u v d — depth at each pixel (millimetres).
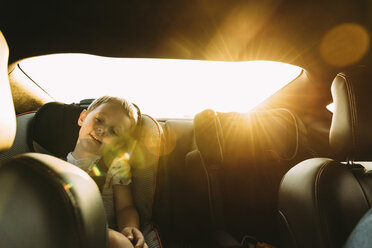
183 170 1523
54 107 1136
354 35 1229
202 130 1366
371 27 1219
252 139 1508
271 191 1451
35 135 1080
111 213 952
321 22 1167
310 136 1604
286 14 1104
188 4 993
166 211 1375
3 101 403
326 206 737
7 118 409
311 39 1194
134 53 1078
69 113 1131
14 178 375
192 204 1367
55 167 399
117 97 1014
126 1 949
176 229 1379
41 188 363
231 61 1181
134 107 1094
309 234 754
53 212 354
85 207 381
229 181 1423
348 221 752
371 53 1274
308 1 1101
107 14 963
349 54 1263
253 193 1437
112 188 995
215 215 1328
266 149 1501
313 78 1381
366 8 1176
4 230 374
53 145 1080
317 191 755
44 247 348
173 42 1070
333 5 1147
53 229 349
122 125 969
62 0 902
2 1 864
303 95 1561
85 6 931
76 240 353
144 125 1122
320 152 1581
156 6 979
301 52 1224
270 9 1069
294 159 1518
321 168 810
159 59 1126
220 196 1364
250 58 1180
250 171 1461
